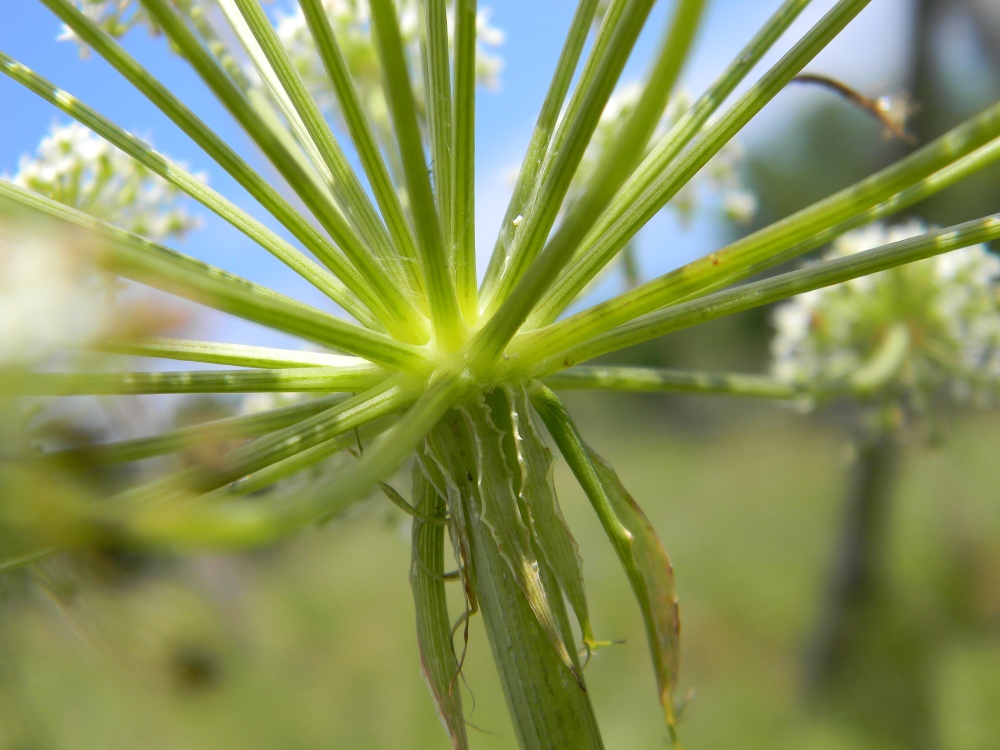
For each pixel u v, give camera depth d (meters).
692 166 0.06
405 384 0.05
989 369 0.12
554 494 0.06
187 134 0.05
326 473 0.08
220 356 0.06
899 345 0.11
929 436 0.12
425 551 0.06
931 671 0.25
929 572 0.30
